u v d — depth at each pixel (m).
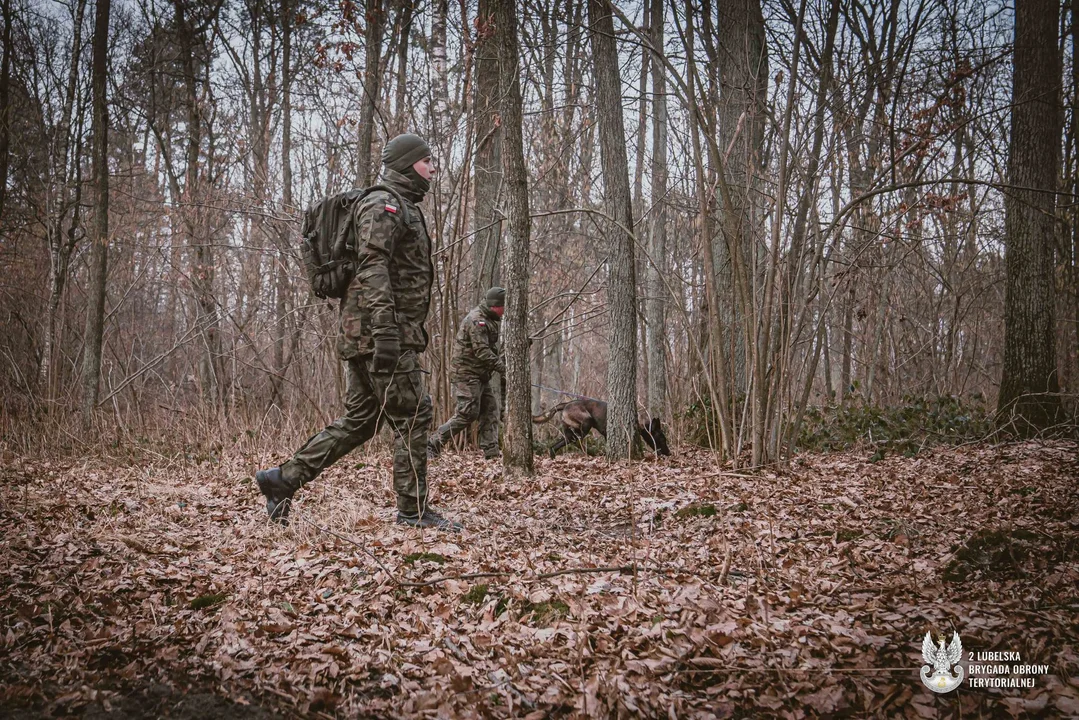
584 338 17.47
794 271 7.34
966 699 2.38
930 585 3.48
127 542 3.93
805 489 5.98
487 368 8.02
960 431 9.12
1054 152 9.34
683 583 3.43
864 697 2.42
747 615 3.06
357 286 4.20
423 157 4.41
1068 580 3.43
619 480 6.54
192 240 12.08
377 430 4.44
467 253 10.57
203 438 8.15
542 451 9.38
